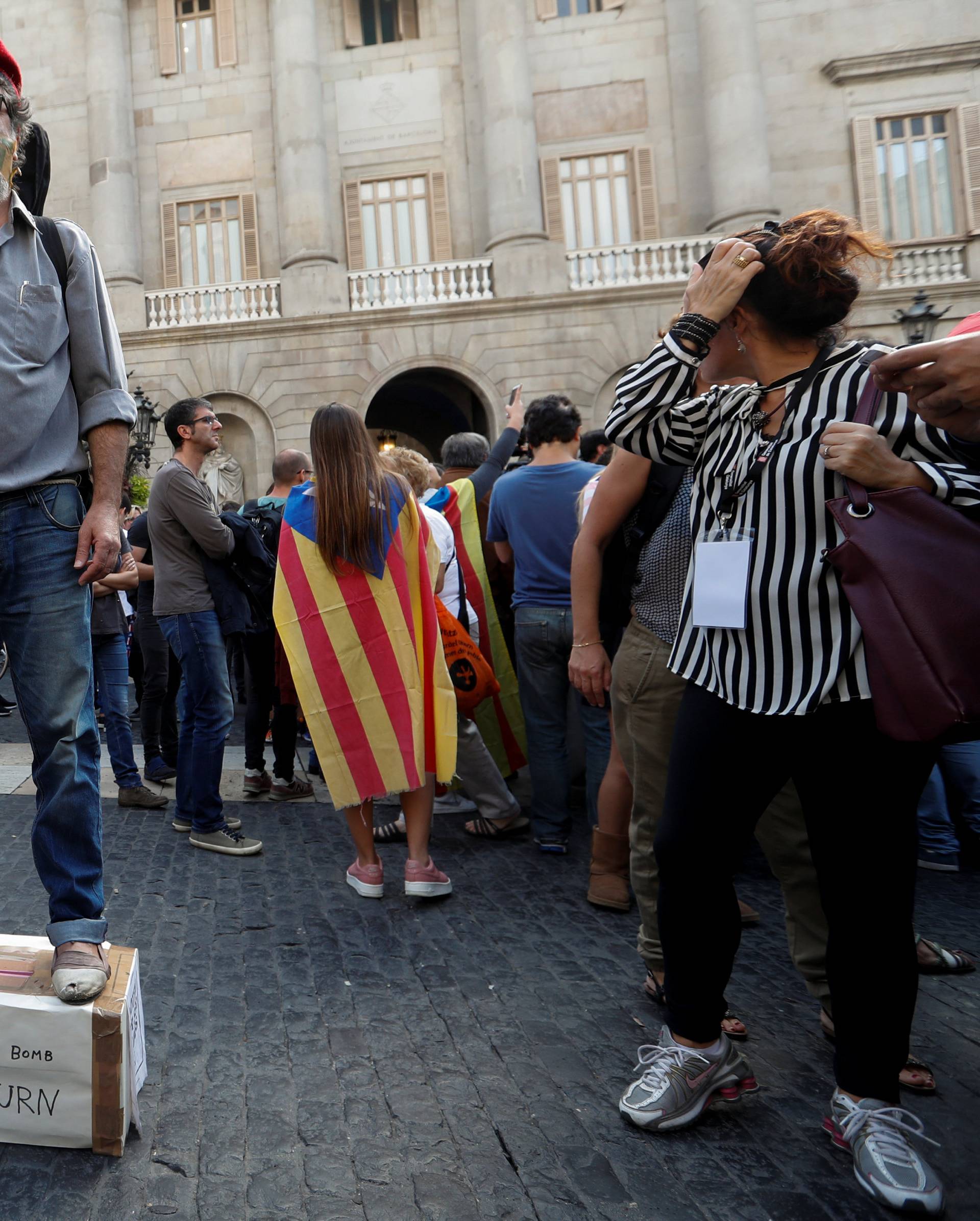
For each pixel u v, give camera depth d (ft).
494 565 16.78
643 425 6.41
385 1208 5.44
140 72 64.69
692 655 6.42
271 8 62.54
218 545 13.19
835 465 5.32
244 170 63.87
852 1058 5.97
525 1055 7.42
